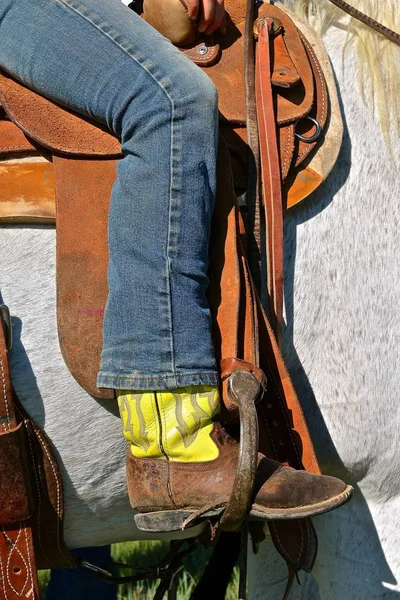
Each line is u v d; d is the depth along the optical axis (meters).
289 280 1.72
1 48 1.57
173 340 1.50
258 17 1.79
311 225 1.73
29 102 1.59
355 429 1.76
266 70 1.69
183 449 1.55
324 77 1.76
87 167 1.60
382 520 1.85
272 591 2.13
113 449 1.66
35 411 1.61
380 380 1.76
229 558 2.21
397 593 1.83
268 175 1.65
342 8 1.77
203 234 1.53
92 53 1.50
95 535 1.79
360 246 1.74
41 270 1.61
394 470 1.81
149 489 1.59
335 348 1.74
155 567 1.92
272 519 1.55
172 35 1.71
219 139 1.62
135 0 1.83
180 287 1.51
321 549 1.88
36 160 1.61
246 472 1.46
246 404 1.49
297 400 1.62
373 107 1.76
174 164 1.50
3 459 1.55
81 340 1.57
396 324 1.76
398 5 1.80
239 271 1.58
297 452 1.65
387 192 1.76
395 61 1.77
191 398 1.53
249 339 1.57
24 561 1.61
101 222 1.59
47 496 1.63
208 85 1.53
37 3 1.53
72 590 2.47
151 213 1.50
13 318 1.59
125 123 1.51
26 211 1.58
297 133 1.71
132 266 1.51
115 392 1.59
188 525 1.56
